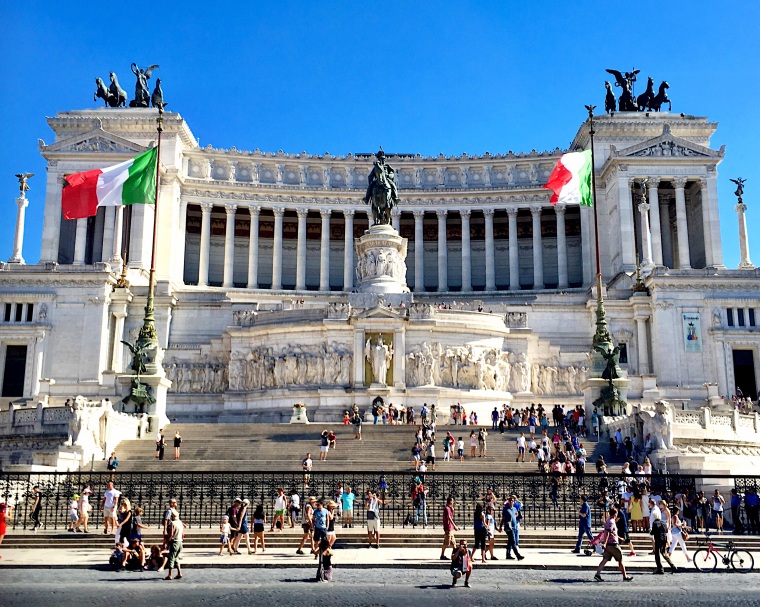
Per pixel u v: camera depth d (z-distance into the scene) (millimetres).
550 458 41781
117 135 95562
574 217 104062
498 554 29406
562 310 79000
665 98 102500
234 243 104125
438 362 66438
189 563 26484
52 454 39156
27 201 81062
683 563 28078
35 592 22109
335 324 66312
